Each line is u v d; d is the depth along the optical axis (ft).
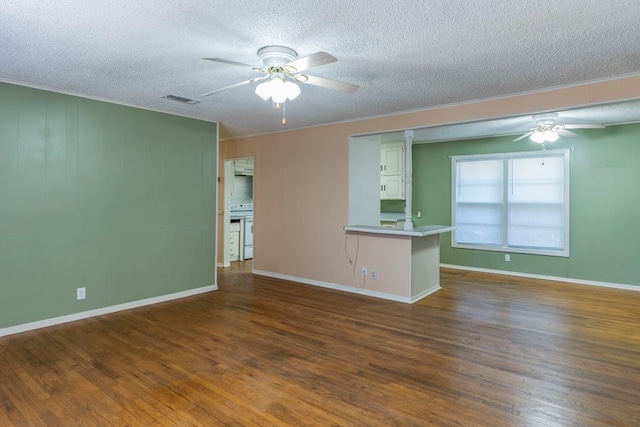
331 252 17.78
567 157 18.74
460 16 7.35
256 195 20.76
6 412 7.49
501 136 20.65
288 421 7.25
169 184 15.60
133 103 14.10
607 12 7.16
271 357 10.11
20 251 11.84
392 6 6.95
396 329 12.26
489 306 14.80
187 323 12.78
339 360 9.93
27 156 11.91
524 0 6.73
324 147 17.84
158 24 7.67
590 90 11.34
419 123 14.92
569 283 18.61
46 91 12.24
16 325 11.78
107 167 13.74
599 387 8.50
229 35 8.20
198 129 16.58
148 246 14.98
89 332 11.89
